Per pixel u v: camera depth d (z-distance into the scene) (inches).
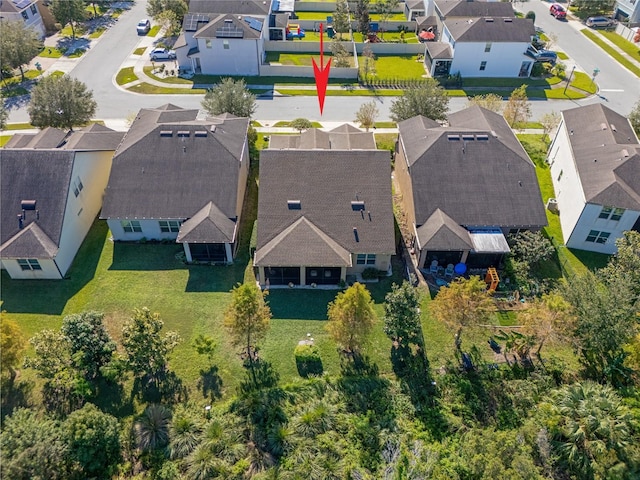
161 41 3006.9
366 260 1494.8
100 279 1486.2
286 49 2918.3
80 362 1140.5
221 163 1622.8
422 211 1542.8
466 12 2903.5
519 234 1531.7
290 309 1403.8
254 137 2068.2
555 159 1914.4
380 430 1103.6
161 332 1321.4
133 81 2586.1
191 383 1205.1
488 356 1285.7
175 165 1615.4
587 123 1828.2
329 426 1107.3
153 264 1541.6
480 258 1520.7
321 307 1414.9
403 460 1043.3
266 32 2898.6
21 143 1784.0
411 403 1168.8
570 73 2738.7
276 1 3277.6
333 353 1285.7
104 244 1612.9
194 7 2832.2
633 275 1348.4
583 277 1366.9
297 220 1492.4
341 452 1061.1
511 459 1029.2
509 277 1499.8
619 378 1229.1
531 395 1176.8
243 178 1764.3
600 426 1036.5
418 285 1487.5
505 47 2613.2
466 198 1560.0
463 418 1142.3
